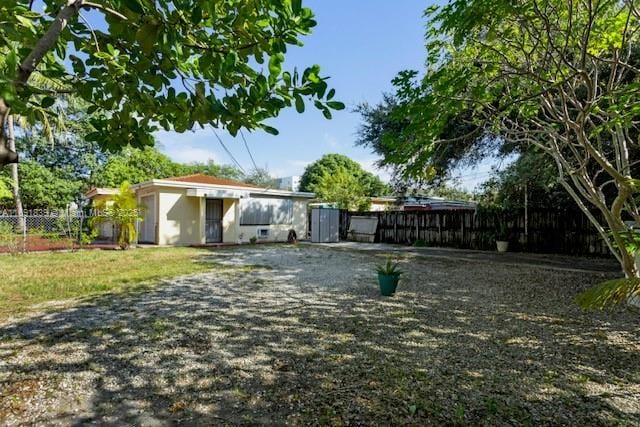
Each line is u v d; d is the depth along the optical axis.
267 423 2.14
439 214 14.45
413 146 3.42
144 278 6.74
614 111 3.23
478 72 3.36
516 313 4.54
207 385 2.61
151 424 2.13
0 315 4.32
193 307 4.73
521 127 6.08
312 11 1.70
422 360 3.06
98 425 2.11
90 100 1.88
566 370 2.87
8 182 14.66
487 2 2.58
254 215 15.15
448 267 8.55
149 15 1.46
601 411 2.28
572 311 4.63
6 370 2.83
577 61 4.10
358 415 2.22
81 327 3.88
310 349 3.30
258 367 2.91
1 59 1.52
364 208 21.12
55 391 2.51
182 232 13.41
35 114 1.81
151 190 13.51
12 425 2.10
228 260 9.48
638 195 4.62
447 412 2.26
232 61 1.70
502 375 2.78
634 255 4.25
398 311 4.61
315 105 1.80
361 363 2.99
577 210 10.85
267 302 5.04
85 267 8.01
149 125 2.12
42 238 13.59
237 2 1.70
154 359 3.06
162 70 1.84
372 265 8.75
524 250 12.02
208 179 15.59
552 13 3.70
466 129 8.81
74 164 19.70
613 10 3.94
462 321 4.19
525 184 10.25
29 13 1.49
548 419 2.19
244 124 1.81
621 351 3.26
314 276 7.16
